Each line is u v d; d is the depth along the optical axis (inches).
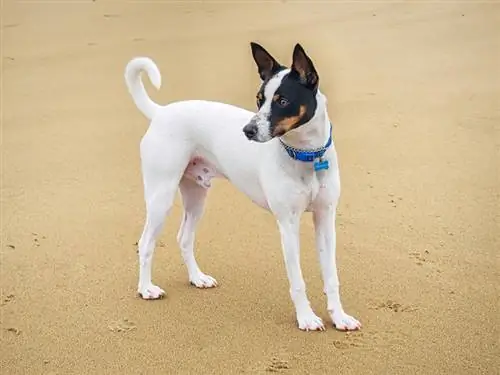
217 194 125.5
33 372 87.4
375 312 94.4
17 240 114.2
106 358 89.1
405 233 110.8
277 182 89.4
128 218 119.8
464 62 187.0
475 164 130.9
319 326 91.5
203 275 102.6
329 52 201.9
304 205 90.4
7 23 253.4
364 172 130.0
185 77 186.2
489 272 100.7
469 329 90.5
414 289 98.2
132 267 106.7
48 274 105.3
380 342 89.2
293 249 91.1
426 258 104.5
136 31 238.2
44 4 277.9
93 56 211.3
